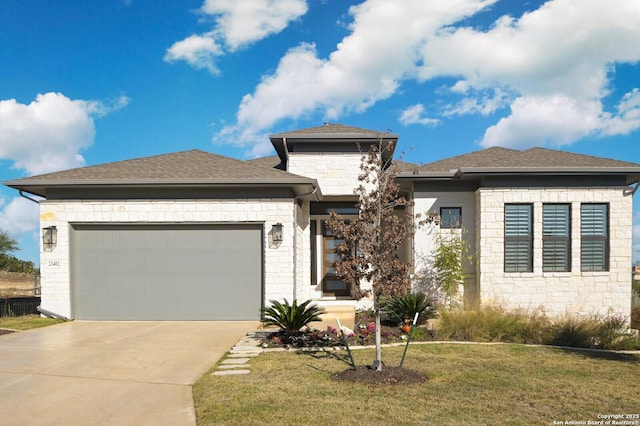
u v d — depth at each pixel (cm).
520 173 1334
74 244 1343
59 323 1275
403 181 1477
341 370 777
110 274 1335
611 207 1349
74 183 1280
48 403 612
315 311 1116
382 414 556
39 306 1354
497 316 1102
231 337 1081
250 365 816
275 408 578
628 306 1335
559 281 1341
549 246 1359
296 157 1591
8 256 3662
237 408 579
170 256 1334
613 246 1345
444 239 1434
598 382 705
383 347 981
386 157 1677
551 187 1359
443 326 1089
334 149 1595
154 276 1331
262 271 1325
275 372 763
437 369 785
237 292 1325
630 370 783
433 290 1434
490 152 1675
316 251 1641
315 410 570
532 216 1361
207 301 1324
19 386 690
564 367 802
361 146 1588
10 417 559
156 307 1326
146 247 1338
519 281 1345
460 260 1406
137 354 904
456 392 649
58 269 1330
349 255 769
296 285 1352
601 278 1340
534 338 1044
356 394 637
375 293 764
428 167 1495
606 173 1334
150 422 539
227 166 1412
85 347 967
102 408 591
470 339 1066
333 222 766
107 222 1329
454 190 1464
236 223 1330
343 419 538
